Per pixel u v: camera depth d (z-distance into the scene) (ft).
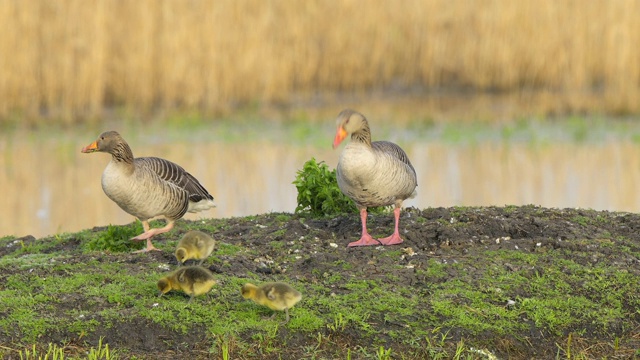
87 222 54.70
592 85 95.45
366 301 30.91
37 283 31.65
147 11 87.20
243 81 89.61
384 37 97.45
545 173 65.62
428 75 97.96
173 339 28.48
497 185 62.03
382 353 27.86
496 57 96.48
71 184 64.08
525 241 36.70
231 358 27.71
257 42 90.33
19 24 82.99
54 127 81.30
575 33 93.81
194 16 88.84
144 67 86.53
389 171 35.91
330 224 40.50
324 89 95.86
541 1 95.76
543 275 33.42
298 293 29.17
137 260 34.58
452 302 31.01
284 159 70.54
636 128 81.30
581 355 29.01
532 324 30.27
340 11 96.68
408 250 35.81
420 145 75.15
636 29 90.74
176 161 68.95
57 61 84.17
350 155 35.45
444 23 98.17
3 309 29.53
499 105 90.68
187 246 32.09
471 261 34.53
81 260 34.58
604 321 30.71
